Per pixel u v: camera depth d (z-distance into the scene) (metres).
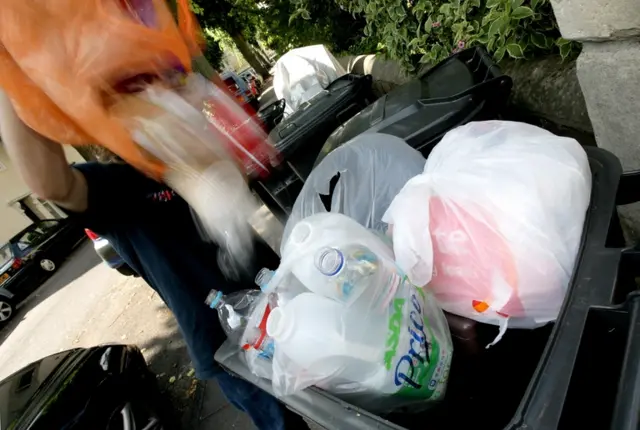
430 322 0.81
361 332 0.75
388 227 1.00
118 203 1.41
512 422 0.52
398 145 1.21
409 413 0.80
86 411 2.75
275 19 7.53
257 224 2.61
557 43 1.83
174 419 3.22
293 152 2.56
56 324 7.13
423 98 1.89
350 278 0.78
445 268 0.76
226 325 1.35
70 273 10.16
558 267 0.69
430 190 0.77
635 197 0.82
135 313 5.43
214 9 8.34
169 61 0.85
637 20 1.00
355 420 0.72
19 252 10.57
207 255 1.53
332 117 2.64
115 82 0.80
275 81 4.90
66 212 1.33
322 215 0.91
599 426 0.56
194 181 1.13
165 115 0.89
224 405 3.08
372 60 4.46
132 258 1.49
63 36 0.74
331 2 5.70
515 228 0.69
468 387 0.83
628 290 0.62
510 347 0.81
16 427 2.65
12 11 0.72
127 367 3.12
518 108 2.11
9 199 15.78
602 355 0.57
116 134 0.87
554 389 0.52
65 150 1.23
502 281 0.71
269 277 1.12
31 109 0.84
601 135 1.34
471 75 1.87
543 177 0.70
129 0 0.81
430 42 3.15
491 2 2.09
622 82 1.16
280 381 0.88
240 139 1.25
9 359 7.26
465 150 0.80
